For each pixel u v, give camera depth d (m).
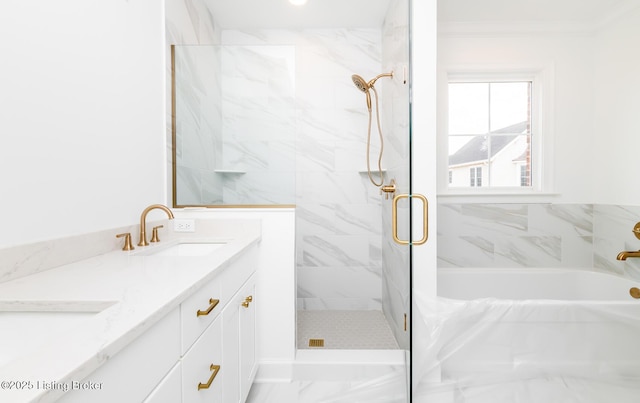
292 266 1.83
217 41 2.65
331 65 2.76
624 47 2.35
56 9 1.08
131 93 1.53
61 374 0.44
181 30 2.02
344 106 2.77
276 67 1.99
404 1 1.70
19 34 0.95
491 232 2.66
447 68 2.62
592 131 2.60
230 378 1.26
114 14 1.40
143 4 1.63
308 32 2.75
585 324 1.70
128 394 0.61
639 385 1.68
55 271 1.02
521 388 1.67
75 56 1.17
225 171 1.96
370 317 2.63
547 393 1.64
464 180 2.78
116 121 1.41
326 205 2.79
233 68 1.98
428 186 1.74
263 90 1.98
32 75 0.99
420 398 1.64
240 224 1.82
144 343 0.67
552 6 2.37
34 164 1.00
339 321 2.54
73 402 0.47
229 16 2.56
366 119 2.76
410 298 1.32
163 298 0.76
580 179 2.62
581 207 2.62
